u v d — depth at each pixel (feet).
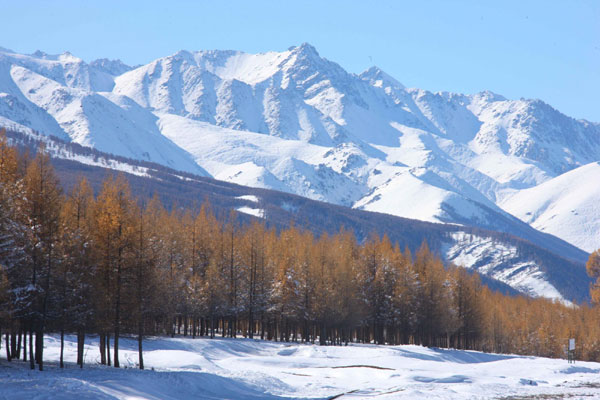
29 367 171.53
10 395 127.65
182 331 372.79
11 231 162.50
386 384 208.74
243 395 173.06
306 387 197.77
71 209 194.59
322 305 346.33
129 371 174.81
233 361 253.65
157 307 216.74
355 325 370.32
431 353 329.72
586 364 330.13
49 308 173.68
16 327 181.88
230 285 338.75
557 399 180.34
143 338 245.04
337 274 359.66
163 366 212.02
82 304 178.50
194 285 313.73
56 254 171.42
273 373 227.40
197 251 344.08
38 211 171.53
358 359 277.23
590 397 185.47
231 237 349.61
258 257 346.74
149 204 327.67
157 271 194.59
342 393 185.26
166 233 312.71
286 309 348.18
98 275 178.09
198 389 169.68
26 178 175.63
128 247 180.75
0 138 178.91
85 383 143.54
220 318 348.79
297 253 366.02
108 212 181.47
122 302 180.34
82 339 182.39
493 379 229.25
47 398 128.26
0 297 153.79
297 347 297.53
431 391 191.01
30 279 169.17
